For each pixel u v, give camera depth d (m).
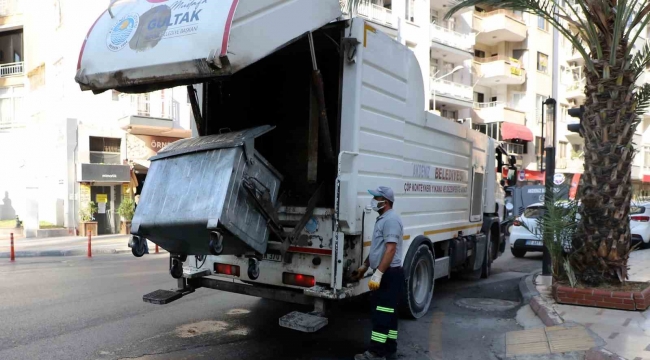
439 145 7.62
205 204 4.65
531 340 5.71
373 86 5.58
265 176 5.15
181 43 4.37
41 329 6.20
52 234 19.31
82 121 20.11
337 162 5.28
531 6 7.66
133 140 20.98
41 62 24.33
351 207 5.20
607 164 7.07
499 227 11.01
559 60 35.22
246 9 4.30
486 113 30.77
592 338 5.48
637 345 5.22
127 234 20.09
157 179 5.26
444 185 7.84
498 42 33.28
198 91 6.50
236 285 5.78
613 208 7.05
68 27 21.12
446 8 27.88
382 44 5.75
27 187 19.23
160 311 7.13
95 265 12.12
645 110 7.51
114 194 20.84
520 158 32.22
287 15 4.71
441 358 5.34
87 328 6.26
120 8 5.22
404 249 6.48
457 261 8.25
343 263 5.25
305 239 5.41
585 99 7.50
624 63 7.01
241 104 6.59
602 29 7.13
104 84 4.91
